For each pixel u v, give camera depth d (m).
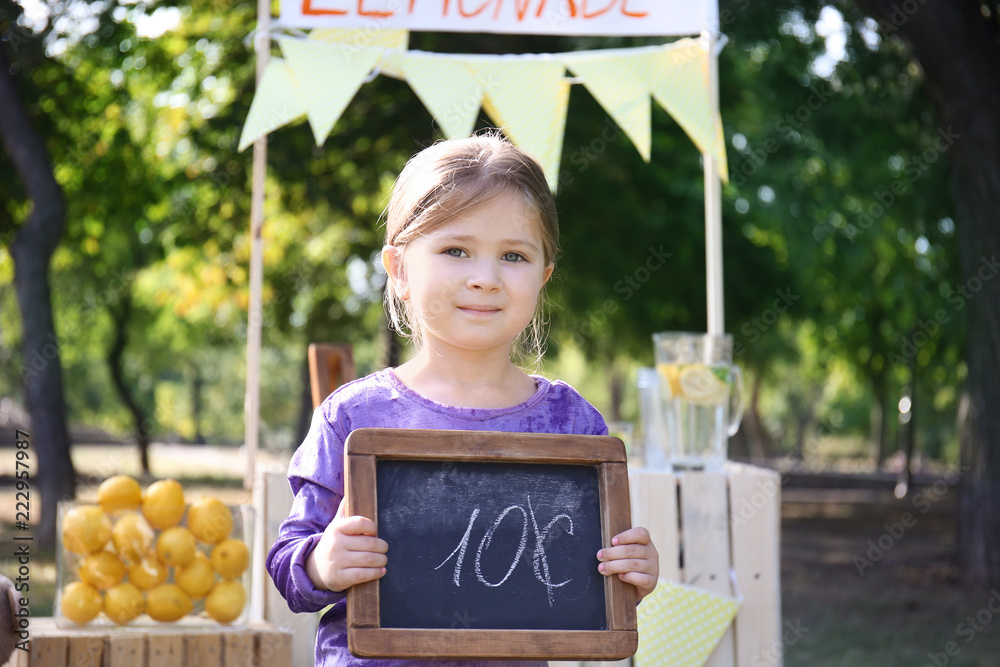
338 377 2.38
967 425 6.21
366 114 7.42
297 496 1.33
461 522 1.24
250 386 2.90
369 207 9.04
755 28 7.57
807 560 7.43
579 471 1.31
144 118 8.77
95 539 2.06
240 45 7.72
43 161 6.72
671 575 2.40
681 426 2.51
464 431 1.26
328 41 2.77
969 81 5.77
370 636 1.14
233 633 2.12
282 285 10.47
